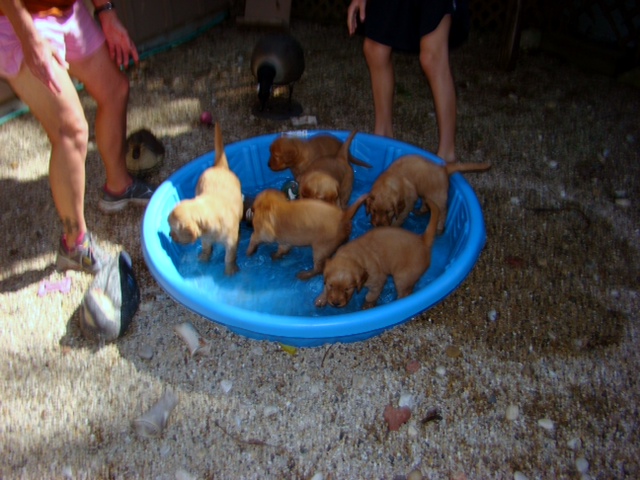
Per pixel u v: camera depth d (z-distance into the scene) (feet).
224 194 10.04
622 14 16.90
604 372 9.09
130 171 12.53
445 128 12.14
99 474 7.79
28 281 10.41
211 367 9.09
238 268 10.50
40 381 8.80
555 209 12.27
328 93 16.47
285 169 12.18
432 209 9.55
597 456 8.05
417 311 8.41
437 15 10.94
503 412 8.56
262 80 14.61
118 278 9.50
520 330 9.72
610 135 14.67
